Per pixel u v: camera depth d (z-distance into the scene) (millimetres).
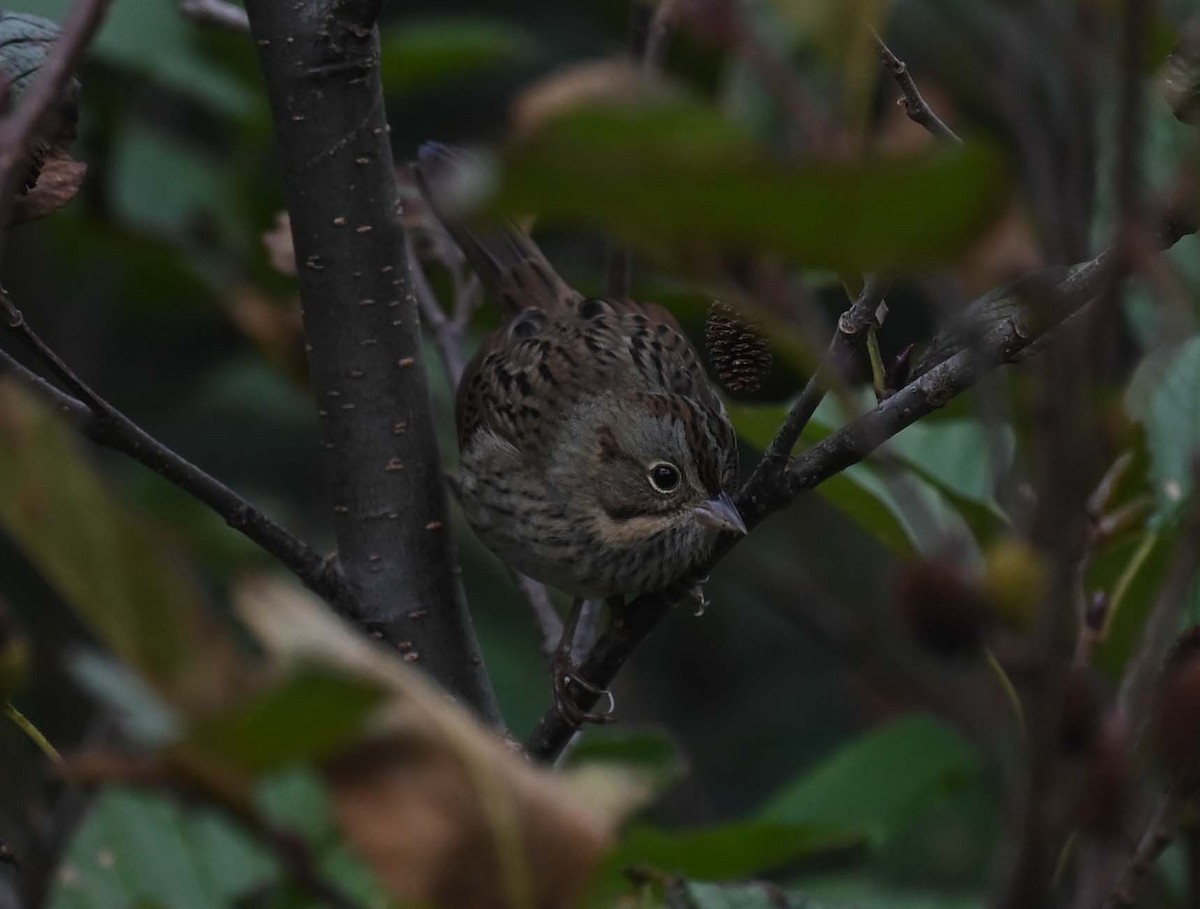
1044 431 3162
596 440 9547
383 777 3502
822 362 3662
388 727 3508
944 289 3701
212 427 13992
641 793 3734
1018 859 3268
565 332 10219
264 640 3449
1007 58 4277
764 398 8305
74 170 6121
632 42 8133
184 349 14508
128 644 3441
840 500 7836
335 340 7469
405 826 3479
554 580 9875
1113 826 3854
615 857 5996
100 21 4156
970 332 3742
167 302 12797
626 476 9406
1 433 3439
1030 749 3279
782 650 14383
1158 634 4398
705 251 3172
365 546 7527
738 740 13883
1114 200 3020
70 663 4512
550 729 7438
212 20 8414
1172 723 4230
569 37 14953
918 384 5617
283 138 7371
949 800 10844
